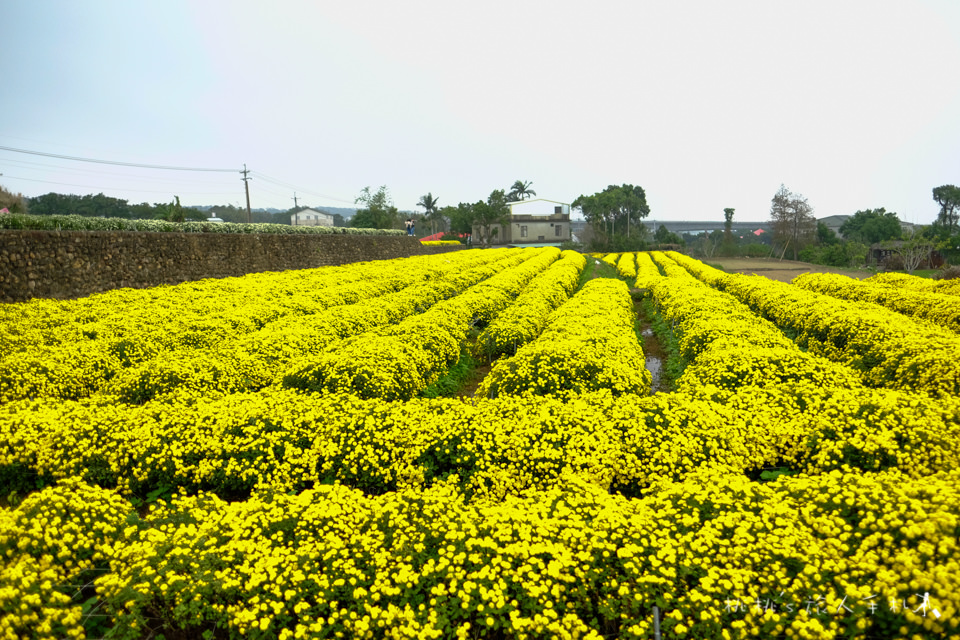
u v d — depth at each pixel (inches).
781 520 184.7
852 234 3105.3
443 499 221.9
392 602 176.2
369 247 1760.6
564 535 190.4
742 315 611.8
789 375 382.9
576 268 1508.4
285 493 254.2
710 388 356.8
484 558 185.3
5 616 160.2
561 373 394.3
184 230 1091.9
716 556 175.9
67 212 2148.1
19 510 213.2
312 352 509.0
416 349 471.5
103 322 547.5
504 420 302.0
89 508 220.1
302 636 165.0
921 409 280.4
